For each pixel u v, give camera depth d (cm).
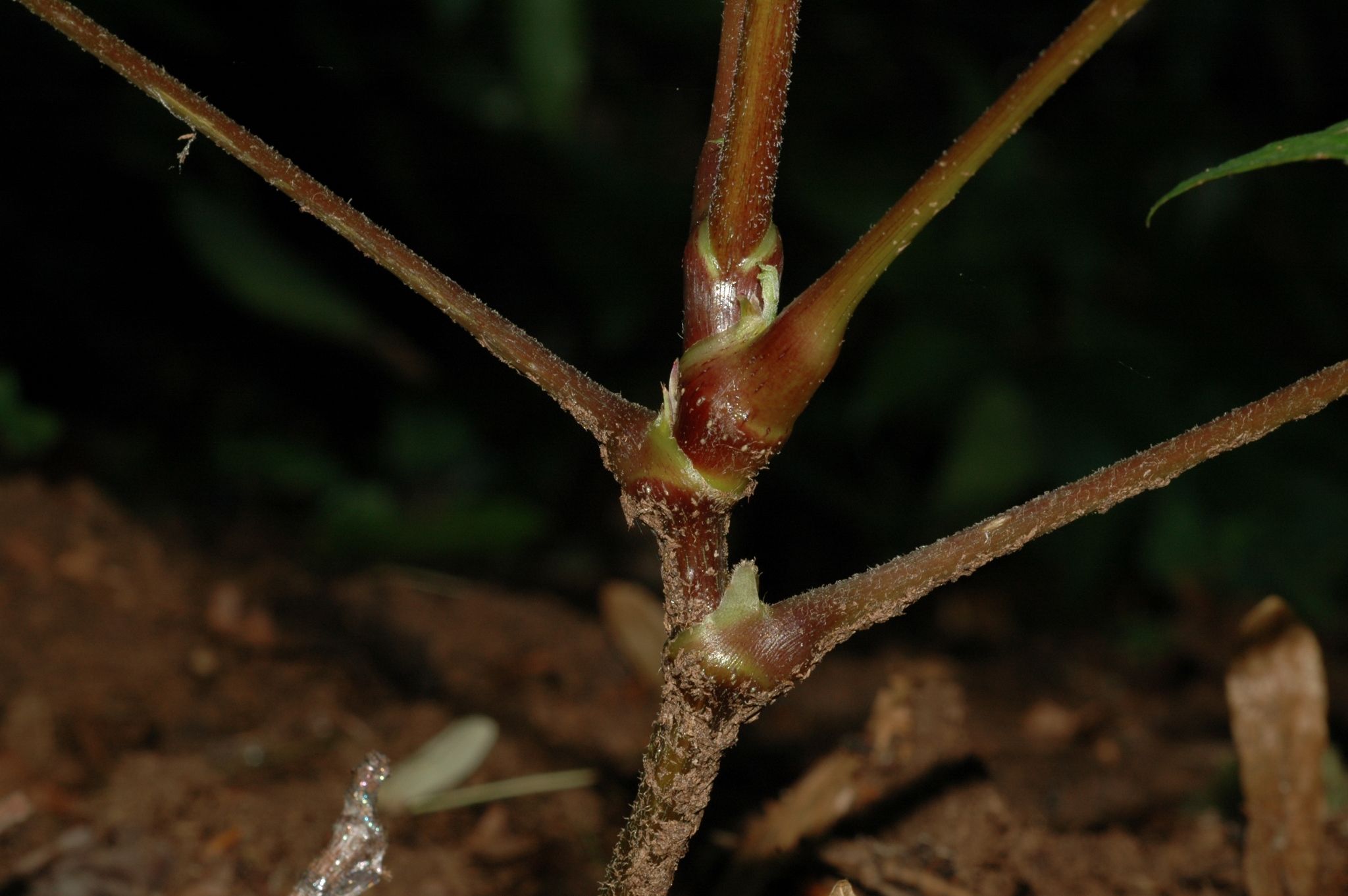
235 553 126
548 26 137
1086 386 146
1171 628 137
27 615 94
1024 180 151
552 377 59
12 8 150
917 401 153
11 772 76
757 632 59
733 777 85
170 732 83
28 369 177
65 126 157
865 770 74
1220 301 157
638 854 61
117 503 117
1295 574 144
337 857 63
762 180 59
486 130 166
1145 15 188
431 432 167
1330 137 57
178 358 181
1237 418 59
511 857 74
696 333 59
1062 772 89
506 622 114
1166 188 162
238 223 143
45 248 176
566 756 87
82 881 72
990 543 59
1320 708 69
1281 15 178
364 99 163
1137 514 151
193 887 72
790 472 167
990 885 71
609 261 162
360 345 165
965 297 147
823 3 171
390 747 85
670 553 60
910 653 127
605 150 179
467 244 175
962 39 189
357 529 125
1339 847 72
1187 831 76
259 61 158
